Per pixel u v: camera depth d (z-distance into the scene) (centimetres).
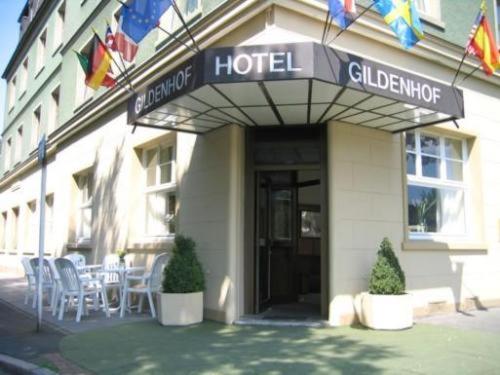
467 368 541
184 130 884
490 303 1017
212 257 861
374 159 864
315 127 853
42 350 653
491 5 1152
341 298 794
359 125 852
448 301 941
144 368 552
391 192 881
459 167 1053
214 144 884
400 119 815
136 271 1027
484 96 1084
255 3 767
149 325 815
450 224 1013
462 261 980
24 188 2339
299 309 903
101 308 1022
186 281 817
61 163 1734
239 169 844
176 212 984
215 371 536
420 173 970
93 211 1379
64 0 1877
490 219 1047
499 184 1084
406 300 765
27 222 2269
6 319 898
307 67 609
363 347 641
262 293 910
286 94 688
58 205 1719
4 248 2670
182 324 804
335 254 796
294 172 1020
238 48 630
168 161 1089
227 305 813
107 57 891
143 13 723
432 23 980
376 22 866
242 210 847
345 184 821
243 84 644
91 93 1496
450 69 1016
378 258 786
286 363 565
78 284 884
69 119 1591
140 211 1156
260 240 914
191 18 947
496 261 1043
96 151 1403
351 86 639
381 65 679
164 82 721
